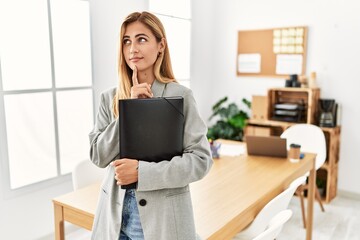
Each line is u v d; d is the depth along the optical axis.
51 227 2.68
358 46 3.45
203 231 1.41
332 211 3.32
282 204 1.70
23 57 2.42
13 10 2.33
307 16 3.68
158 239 1.02
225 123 4.03
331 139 3.38
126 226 1.07
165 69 1.14
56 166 2.71
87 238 2.71
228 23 4.20
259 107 3.82
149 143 0.99
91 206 1.64
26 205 2.50
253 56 4.07
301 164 2.36
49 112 2.62
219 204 1.69
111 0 2.96
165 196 1.02
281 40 3.84
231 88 4.30
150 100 0.98
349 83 3.54
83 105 2.85
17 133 2.45
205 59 4.28
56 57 2.62
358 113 3.53
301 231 2.91
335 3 3.51
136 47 1.04
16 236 2.46
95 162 1.09
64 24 2.64
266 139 2.52
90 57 2.85
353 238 2.79
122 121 0.97
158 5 3.52
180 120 1.03
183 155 1.01
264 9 3.93
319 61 3.68
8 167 2.38
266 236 1.21
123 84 1.10
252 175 2.13
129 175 0.96
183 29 3.89
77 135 2.84
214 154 2.53
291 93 3.79
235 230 1.58
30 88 2.48
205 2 4.14
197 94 4.22
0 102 2.30
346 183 3.68
